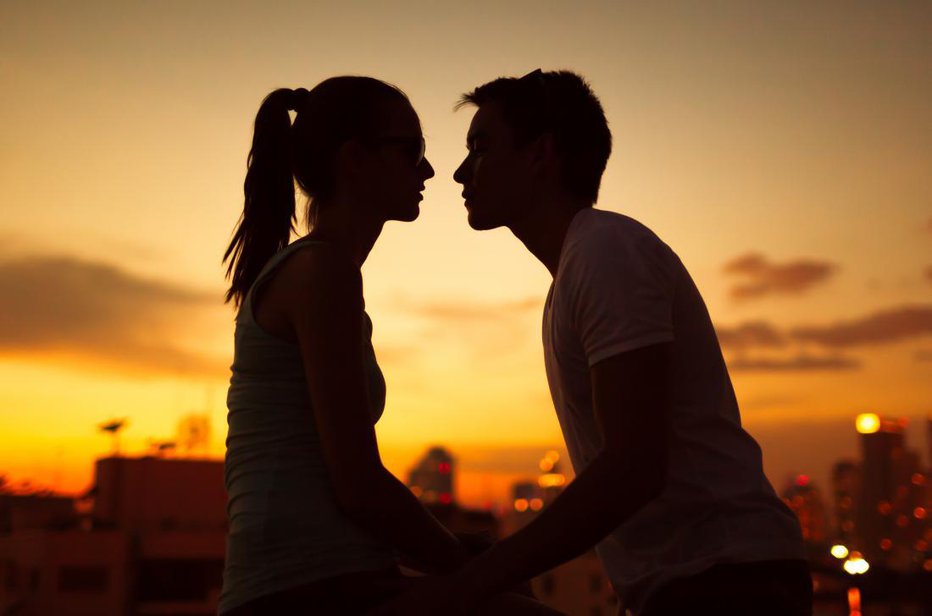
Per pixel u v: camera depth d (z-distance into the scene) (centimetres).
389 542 180
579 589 4084
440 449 15950
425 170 214
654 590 190
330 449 178
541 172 217
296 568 180
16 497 4531
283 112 215
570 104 217
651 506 193
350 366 181
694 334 196
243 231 214
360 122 205
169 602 3522
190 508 4088
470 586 173
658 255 190
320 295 182
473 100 227
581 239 194
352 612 180
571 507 173
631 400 178
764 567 186
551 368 208
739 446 196
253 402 188
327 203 205
